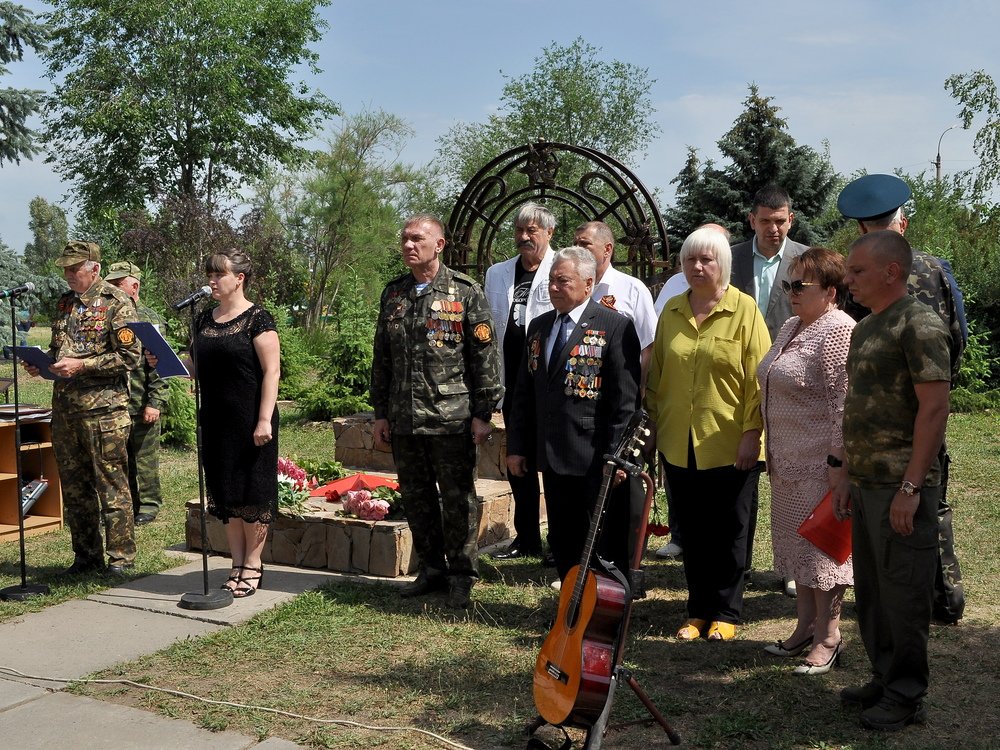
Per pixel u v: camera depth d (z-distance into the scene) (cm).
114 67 3350
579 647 310
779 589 523
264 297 2747
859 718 349
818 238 2109
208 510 508
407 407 486
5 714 367
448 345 487
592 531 327
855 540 354
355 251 3247
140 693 387
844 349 390
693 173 2156
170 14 3359
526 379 469
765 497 756
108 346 543
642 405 480
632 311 557
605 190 2638
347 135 3281
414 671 404
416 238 486
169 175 3481
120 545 555
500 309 601
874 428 336
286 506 566
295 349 1488
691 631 444
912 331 325
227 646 437
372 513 561
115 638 449
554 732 343
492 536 621
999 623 455
